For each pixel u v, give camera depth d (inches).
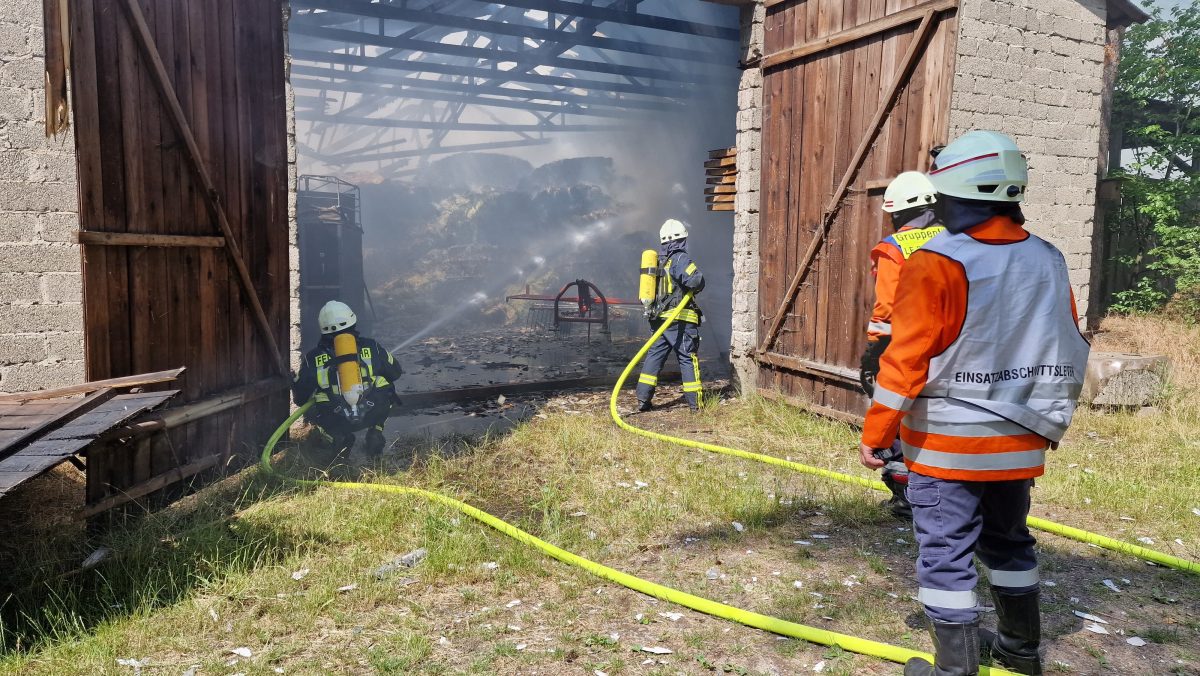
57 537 142.9
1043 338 85.5
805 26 275.7
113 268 159.5
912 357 85.2
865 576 139.2
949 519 88.4
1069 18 260.7
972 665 87.0
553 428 251.6
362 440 241.8
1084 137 273.7
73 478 167.3
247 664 107.3
